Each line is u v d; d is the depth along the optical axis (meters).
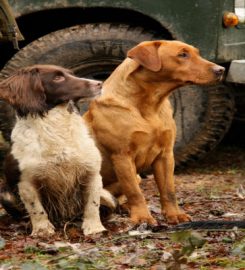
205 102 14.54
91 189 10.08
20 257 8.85
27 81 9.85
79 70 14.47
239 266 8.02
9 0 14.30
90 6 14.26
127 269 8.03
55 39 14.43
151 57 10.34
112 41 14.33
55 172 9.91
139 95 10.52
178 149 14.66
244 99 16.50
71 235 9.88
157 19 14.30
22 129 9.91
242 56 14.68
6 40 13.31
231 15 14.34
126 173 10.55
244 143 17.81
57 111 9.88
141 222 10.36
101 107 10.65
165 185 10.73
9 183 10.15
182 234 7.56
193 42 14.41
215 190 13.38
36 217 10.04
